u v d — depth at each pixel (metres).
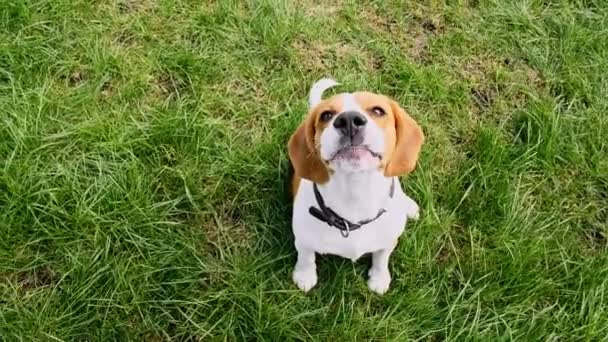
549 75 1.69
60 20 1.68
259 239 1.45
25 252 1.41
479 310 1.36
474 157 1.56
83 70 1.64
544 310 1.37
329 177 1.16
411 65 1.67
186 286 1.39
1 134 1.50
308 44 1.72
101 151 1.51
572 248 1.46
